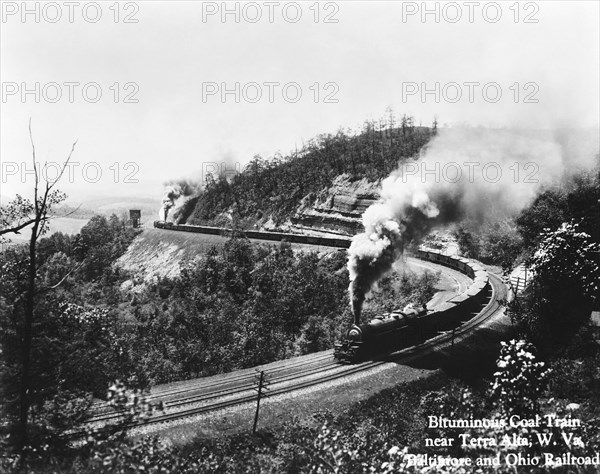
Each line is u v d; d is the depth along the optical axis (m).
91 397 24.20
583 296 38.38
